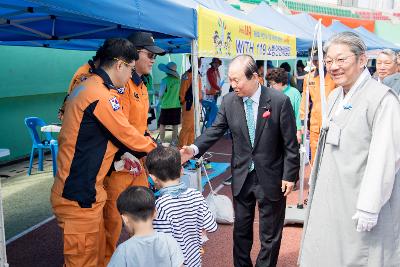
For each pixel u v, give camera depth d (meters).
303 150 4.57
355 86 2.10
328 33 9.30
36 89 8.56
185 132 8.05
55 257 3.81
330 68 2.10
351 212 2.10
